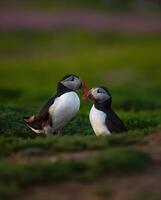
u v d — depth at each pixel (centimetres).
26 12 6319
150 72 4219
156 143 1101
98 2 6825
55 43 5641
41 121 1366
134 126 1689
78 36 5772
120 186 889
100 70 4256
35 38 5762
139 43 5553
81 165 950
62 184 903
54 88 3041
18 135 1431
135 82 3947
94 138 1148
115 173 929
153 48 5006
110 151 991
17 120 1541
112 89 2925
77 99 1354
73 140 1116
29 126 1395
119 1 6944
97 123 1320
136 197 852
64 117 1348
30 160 1034
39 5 6581
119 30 5934
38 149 1085
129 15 6500
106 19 6269
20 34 5838
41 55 5269
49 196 865
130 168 941
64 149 1086
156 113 2031
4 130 1461
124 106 2402
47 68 4369
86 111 2031
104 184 898
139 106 2406
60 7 6556
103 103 1329
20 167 940
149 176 920
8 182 896
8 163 973
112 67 4334
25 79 4062
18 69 4388
